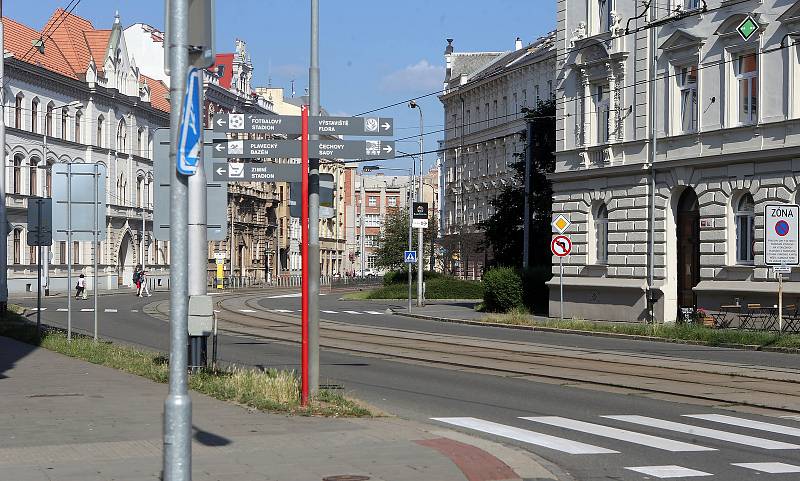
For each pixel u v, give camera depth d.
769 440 12.00
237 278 90.88
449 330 33.84
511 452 10.95
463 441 11.59
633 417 13.92
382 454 10.41
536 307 43.25
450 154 89.00
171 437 6.86
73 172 23.20
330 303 59.03
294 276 113.88
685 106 34.81
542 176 50.44
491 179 79.50
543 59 70.00
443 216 92.69
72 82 71.38
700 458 10.84
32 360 20.83
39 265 26.56
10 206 64.38
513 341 28.28
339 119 13.92
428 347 26.11
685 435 12.38
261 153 13.93
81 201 23.31
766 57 31.45
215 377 16.06
